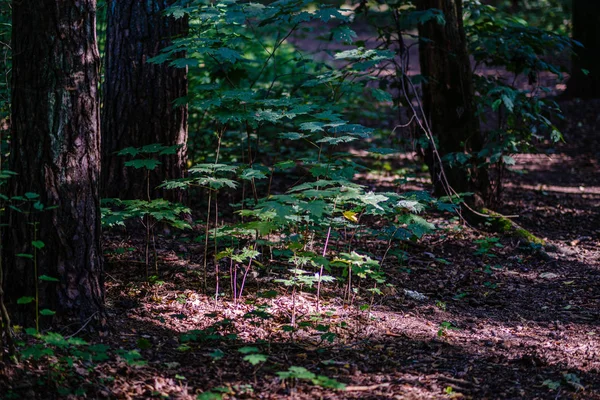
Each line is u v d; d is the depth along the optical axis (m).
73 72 4.17
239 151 9.42
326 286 5.77
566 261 6.90
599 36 13.66
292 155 9.80
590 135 12.27
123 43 6.41
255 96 5.39
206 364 4.15
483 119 8.32
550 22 19.58
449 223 7.75
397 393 3.86
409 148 9.66
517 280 6.36
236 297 5.32
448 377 4.11
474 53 8.09
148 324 4.67
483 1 20.34
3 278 4.21
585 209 8.76
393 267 6.46
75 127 4.21
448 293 5.94
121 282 5.39
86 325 4.27
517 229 7.50
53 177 4.17
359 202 5.14
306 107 5.07
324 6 5.60
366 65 5.82
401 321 5.13
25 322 4.15
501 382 4.08
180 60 5.01
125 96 6.45
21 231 4.17
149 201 5.49
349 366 4.20
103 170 6.53
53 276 4.21
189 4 5.87
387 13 7.77
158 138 6.52
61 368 3.74
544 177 10.31
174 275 5.63
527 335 4.97
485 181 8.07
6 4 6.16
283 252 5.03
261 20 5.96
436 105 7.95
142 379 3.84
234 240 5.82
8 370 3.59
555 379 4.12
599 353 4.57
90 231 4.33
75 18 4.14
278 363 4.21
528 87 15.24
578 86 13.98
